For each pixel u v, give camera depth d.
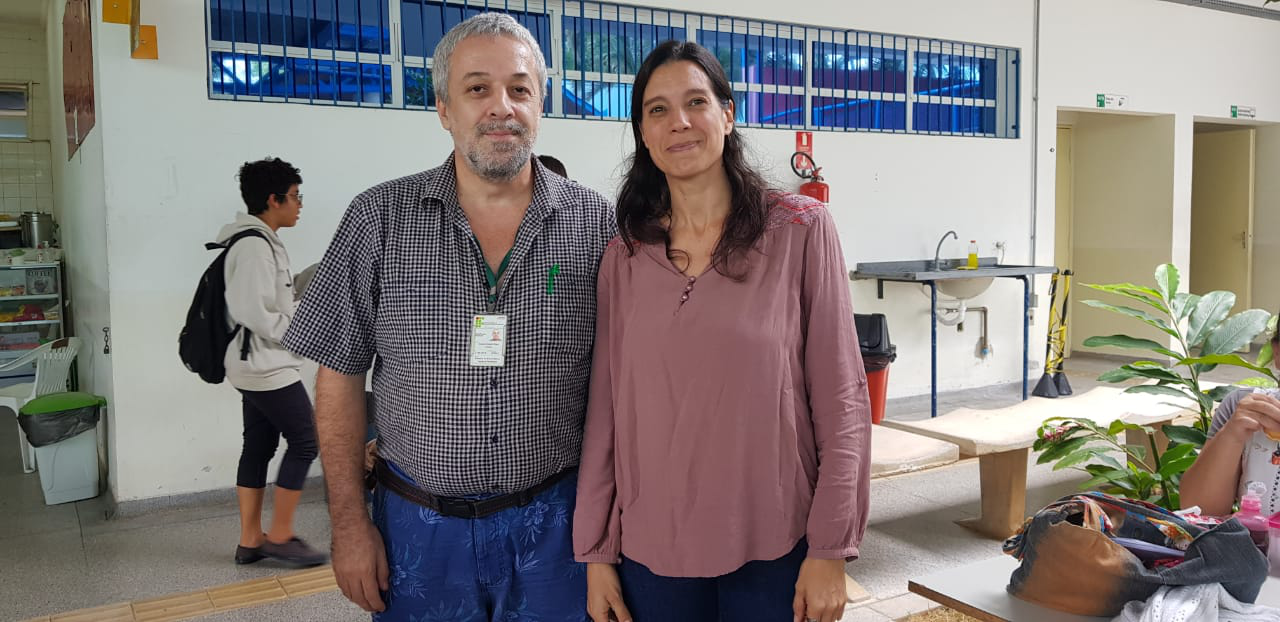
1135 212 8.05
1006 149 6.82
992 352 6.87
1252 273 8.73
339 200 4.49
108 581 3.37
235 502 4.34
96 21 3.99
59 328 7.23
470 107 1.57
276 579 3.36
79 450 4.43
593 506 1.63
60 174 7.13
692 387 1.51
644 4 5.27
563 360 1.66
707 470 1.51
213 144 4.20
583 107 5.20
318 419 1.67
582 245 1.70
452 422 1.59
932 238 6.51
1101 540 1.54
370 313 1.66
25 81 8.38
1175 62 7.63
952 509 4.07
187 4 4.10
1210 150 8.84
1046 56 6.93
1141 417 3.75
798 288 1.55
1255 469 1.86
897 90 6.37
